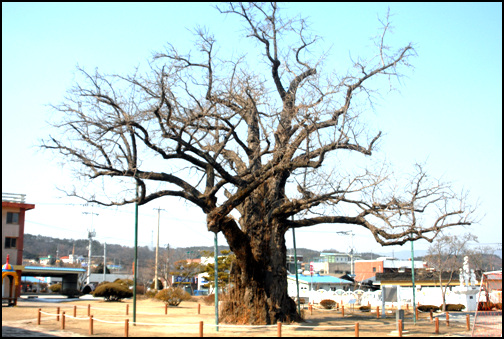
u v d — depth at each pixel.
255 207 23.53
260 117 20.75
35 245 137.38
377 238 22.72
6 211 49.34
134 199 20.39
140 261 90.31
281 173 23.33
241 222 23.75
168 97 19.69
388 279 57.97
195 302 50.31
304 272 74.00
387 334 19.78
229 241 21.64
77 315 28.27
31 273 57.75
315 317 30.38
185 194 20.98
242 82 20.80
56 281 106.62
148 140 18.97
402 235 21.75
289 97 22.36
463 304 43.97
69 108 19.00
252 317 22.30
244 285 22.89
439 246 45.03
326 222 23.66
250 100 21.12
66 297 53.97
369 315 33.25
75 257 129.12
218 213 20.17
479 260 53.41
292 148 21.30
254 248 22.77
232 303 23.28
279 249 23.72
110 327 21.41
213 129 22.75
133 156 19.69
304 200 21.88
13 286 36.00
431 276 53.75
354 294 51.03
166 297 42.28
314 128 20.53
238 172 24.39
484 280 26.34
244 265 22.47
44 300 45.34
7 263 36.28
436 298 46.41
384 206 21.39
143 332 19.44
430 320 27.28
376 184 20.69
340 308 43.75
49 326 21.34
